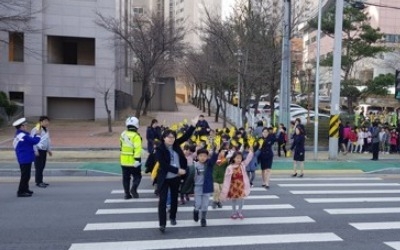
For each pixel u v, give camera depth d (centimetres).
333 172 1533
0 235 710
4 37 3219
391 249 651
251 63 2370
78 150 1973
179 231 743
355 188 1213
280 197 1064
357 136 2112
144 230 749
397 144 2103
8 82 3294
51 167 1483
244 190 823
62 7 3369
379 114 3469
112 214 867
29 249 638
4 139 2341
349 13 2992
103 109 3484
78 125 3153
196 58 3862
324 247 659
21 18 2814
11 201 988
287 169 1569
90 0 3416
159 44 3031
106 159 1716
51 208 916
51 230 743
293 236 717
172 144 758
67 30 3381
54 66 3394
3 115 3005
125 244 665
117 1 3606
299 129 1430
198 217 821
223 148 996
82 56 3722
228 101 3691
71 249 639
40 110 3341
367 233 743
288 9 2105
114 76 3506
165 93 5284
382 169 1580
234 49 2509
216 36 2884
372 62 4916
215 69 2891
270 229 761
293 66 4197
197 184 784
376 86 3036
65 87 3412
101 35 3438
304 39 5975
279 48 2477
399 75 1923
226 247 654
